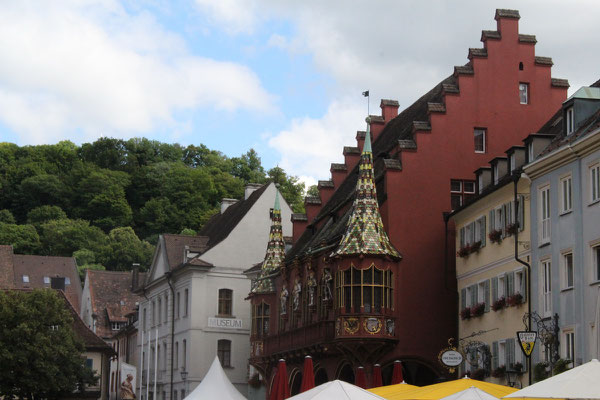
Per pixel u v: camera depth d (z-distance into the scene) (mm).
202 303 80438
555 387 23547
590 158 36531
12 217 156125
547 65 53375
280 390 47781
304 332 54781
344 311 48781
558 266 38562
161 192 160875
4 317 69688
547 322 39188
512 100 52781
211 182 158375
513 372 41781
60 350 70125
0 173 165250
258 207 84000
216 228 91750
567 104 39656
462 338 48219
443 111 52156
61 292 91812
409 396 31453
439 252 50875
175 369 83438
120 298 119812
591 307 35906
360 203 50312
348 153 67438
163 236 89125
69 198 162500
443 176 51719
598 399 23250
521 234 41875
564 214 38344
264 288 64250
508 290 42938
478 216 46938
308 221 65875
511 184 42781
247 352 80938
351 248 49031
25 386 69438
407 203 51188
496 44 53031
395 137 59312
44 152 175750
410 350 49500
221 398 44094
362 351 48906
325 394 27891
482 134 52562
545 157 39188
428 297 50281
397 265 50156
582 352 36438
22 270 129375
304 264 57531
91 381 72875
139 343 94750
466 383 31094
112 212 159750
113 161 173875
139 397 92750
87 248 148000
